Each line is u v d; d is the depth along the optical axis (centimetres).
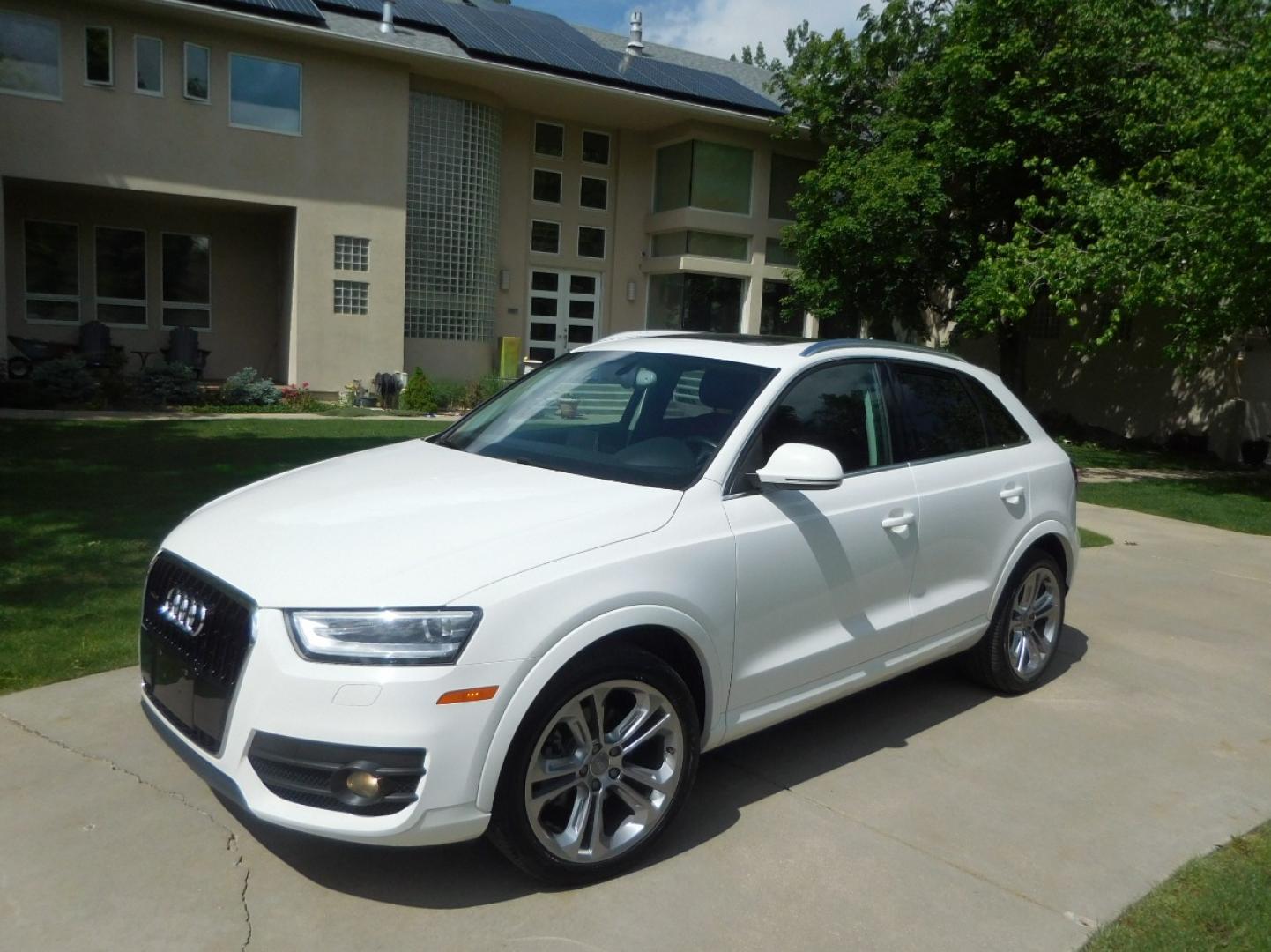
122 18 1628
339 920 312
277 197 1791
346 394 1869
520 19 2364
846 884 348
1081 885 355
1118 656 620
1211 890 352
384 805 298
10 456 1077
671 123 2236
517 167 2189
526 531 338
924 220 1738
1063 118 1590
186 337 1869
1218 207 1200
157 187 1694
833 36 1944
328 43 1764
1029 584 543
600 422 446
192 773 395
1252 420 1809
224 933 303
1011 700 539
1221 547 966
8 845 340
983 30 1620
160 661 349
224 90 1723
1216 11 1456
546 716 317
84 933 298
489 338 2138
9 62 1571
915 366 498
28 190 1728
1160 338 1992
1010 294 1408
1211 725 515
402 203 1903
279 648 301
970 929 325
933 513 465
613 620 329
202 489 917
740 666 381
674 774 355
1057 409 2209
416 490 381
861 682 443
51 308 1828
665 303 2325
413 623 300
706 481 382
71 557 673
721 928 319
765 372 429
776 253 2342
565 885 335
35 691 462
